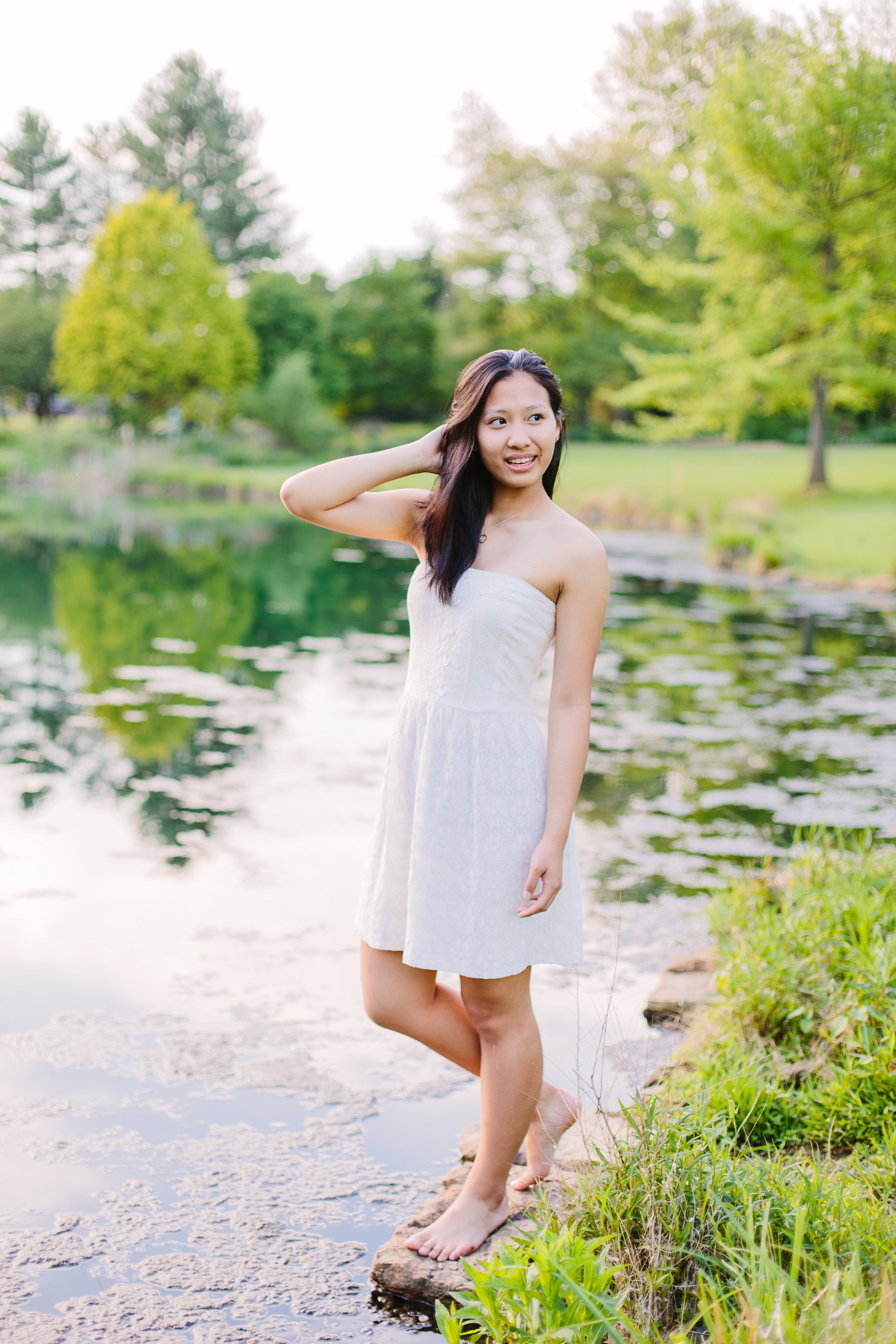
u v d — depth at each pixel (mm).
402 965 2152
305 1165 2443
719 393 22141
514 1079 2086
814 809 5145
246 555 17375
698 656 9305
